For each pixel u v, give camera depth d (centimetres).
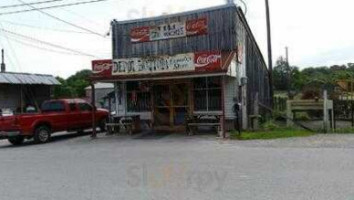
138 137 1984
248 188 811
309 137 1675
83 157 1398
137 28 2253
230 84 2056
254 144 1532
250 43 2444
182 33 2153
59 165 1236
